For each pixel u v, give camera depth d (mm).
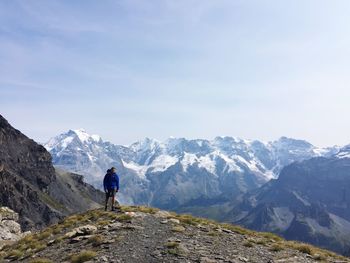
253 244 28234
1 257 30250
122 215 35469
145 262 22188
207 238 28547
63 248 27938
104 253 24156
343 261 25719
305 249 27844
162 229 30766
